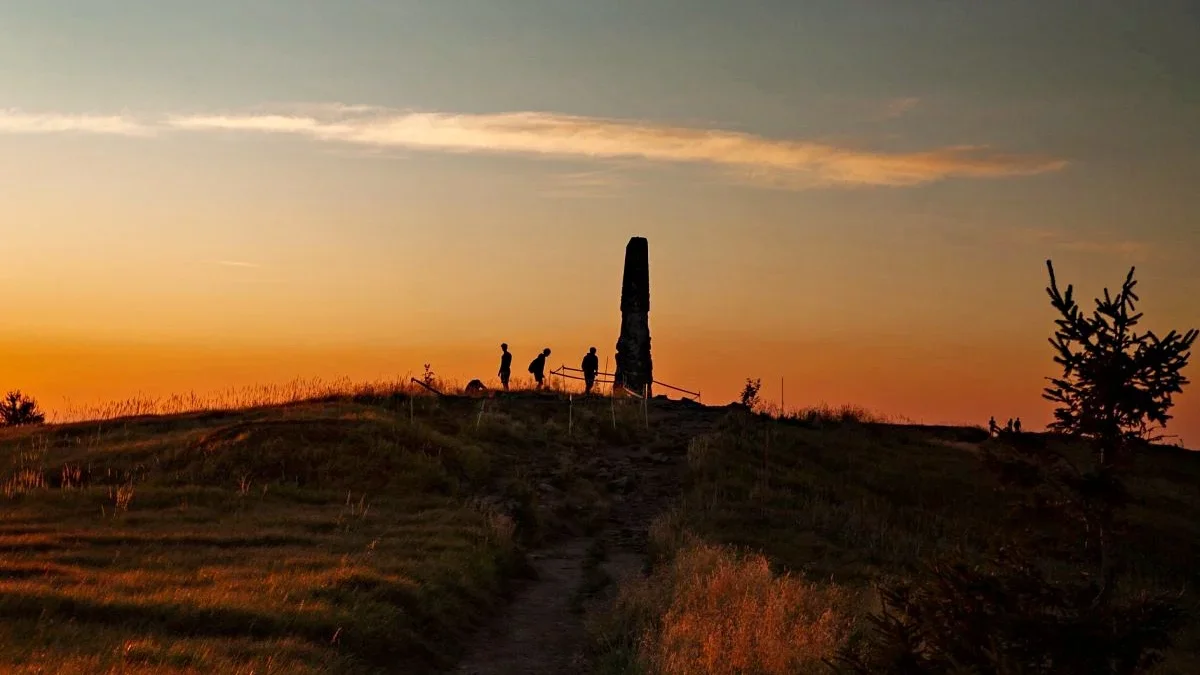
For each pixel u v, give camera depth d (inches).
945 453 1567.4
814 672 518.0
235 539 859.4
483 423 1453.0
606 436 1510.8
